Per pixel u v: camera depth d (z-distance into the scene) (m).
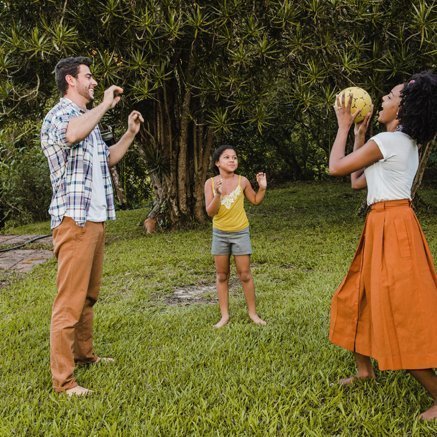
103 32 7.50
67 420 2.52
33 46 6.96
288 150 17.25
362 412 2.48
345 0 7.01
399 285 2.37
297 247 6.88
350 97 2.57
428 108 2.35
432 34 6.97
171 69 8.17
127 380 2.97
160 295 5.07
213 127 7.89
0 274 6.41
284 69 8.44
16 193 12.99
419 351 2.35
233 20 7.24
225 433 2.40
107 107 2.68
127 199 15.18
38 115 9.02
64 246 2.80
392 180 2.47
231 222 3.88
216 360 3.17
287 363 3.16
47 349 3.55
